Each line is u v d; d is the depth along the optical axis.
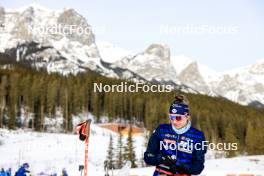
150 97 167.88
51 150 115.75
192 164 6.89
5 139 128.75
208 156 130.75
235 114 185.25
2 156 104.88
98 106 173.88
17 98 163.50
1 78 172.38
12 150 114.00
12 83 164.12
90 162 100.00
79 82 179.38
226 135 147.50
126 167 6.81
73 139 138.38
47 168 84.88
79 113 173.25
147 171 79.25
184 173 6.82
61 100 169.38
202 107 180.75
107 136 141.75
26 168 30.16
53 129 157.12
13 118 153.50
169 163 6.79
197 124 154.75
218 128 163.75
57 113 172.00
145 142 127.44
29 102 164.88
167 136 7.07
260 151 145.75
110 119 171.50
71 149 119.56
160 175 6.83
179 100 7.04
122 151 104.38
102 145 127.38
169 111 7.09
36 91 166.50
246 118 184.00
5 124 155.38
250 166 100.38
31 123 160.12
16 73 176.00
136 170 81.31
